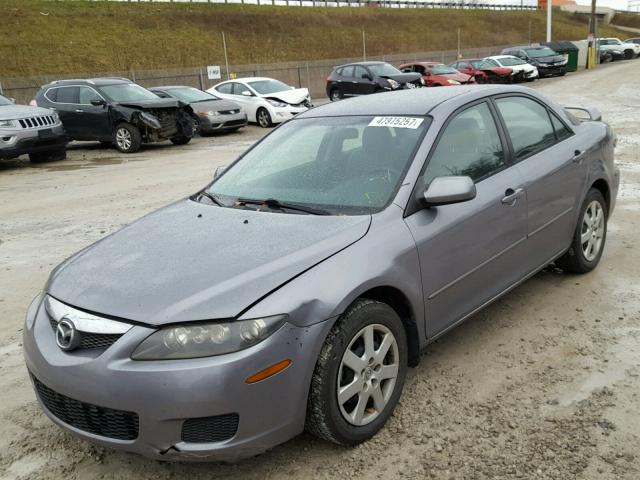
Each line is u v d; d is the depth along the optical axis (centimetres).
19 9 4162
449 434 302
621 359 361
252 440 257
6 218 821
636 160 948
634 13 10125
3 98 1402
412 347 329
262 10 5541
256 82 2034
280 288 266
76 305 277
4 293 536
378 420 302
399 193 328
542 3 5534
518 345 386
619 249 548
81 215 811
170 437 251
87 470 295
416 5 7525
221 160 1258
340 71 2475
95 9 4538
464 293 354
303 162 385
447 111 372
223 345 250
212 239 314
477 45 6794
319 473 281
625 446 284
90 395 257
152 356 251
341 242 294
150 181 1048
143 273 289
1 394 369
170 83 3478
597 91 2242
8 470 298
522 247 399
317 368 272
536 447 287
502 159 395
